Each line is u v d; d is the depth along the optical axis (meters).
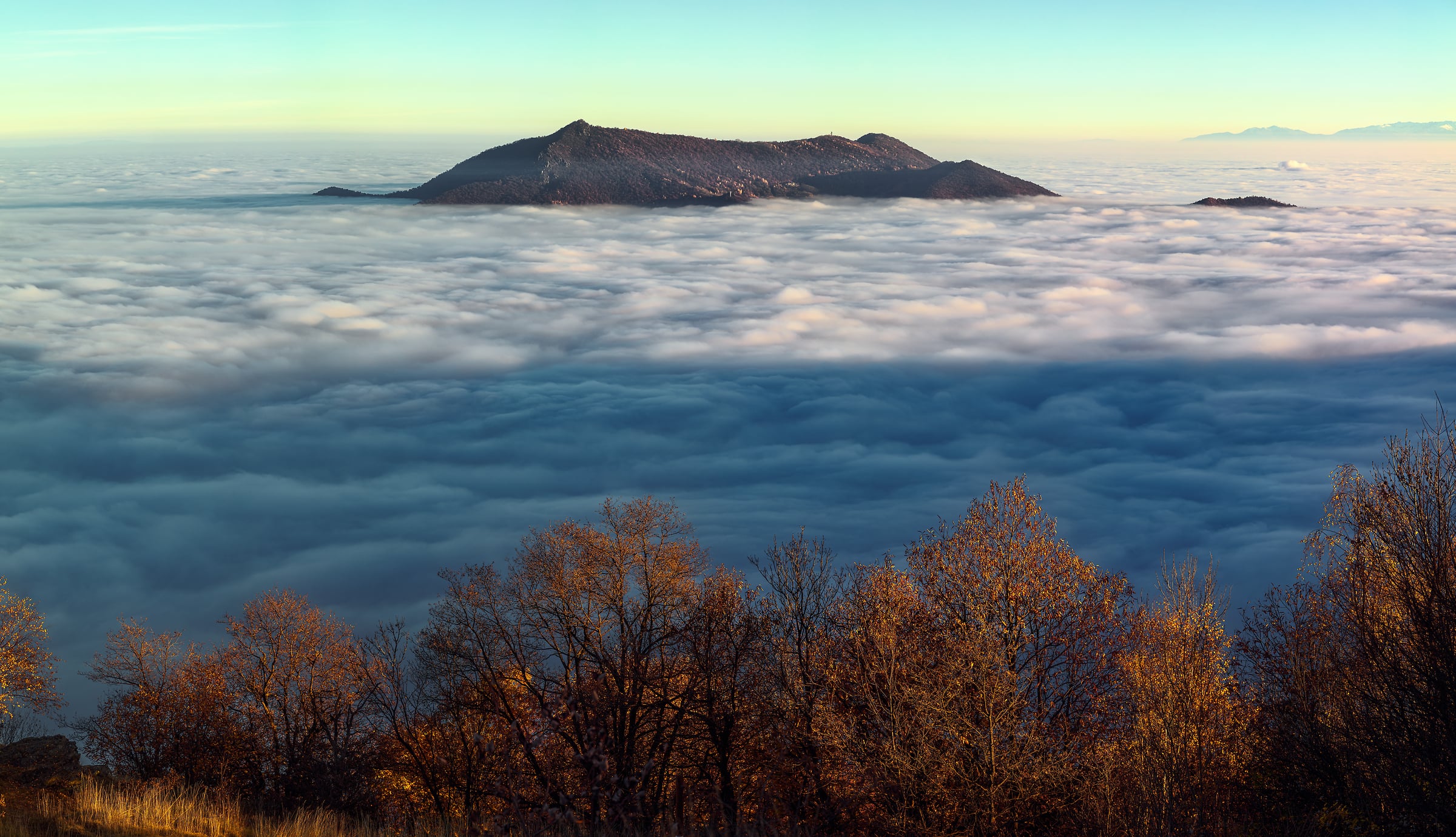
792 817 16.42
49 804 13.48
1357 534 12.80
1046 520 21.02
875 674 18.53
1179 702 13.99
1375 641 11.40
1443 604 10.55
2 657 22.36
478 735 10.85
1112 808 14.34
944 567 21.30
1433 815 10.38
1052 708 18.59
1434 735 10.50
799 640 21.72
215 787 21.72
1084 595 20.12
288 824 14.44
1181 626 14.77
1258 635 16.73
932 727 16.31
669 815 20.41
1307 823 12.46
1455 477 10.88
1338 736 12.50
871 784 17.00
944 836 15.89
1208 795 13.40
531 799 11.17
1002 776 15.89
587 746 10.92
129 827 12.88
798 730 19.17
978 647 17.11
